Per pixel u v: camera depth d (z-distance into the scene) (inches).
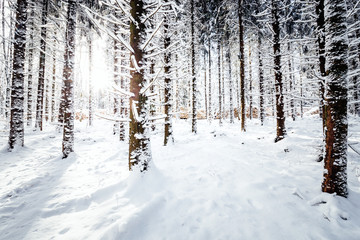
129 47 145.8
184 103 894.4
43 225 109.5
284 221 110.8
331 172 129.8
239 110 834.8
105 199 138.9
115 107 486.0
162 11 146.9
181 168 199.8
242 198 138.0
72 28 273.0
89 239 94.8
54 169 210.8
